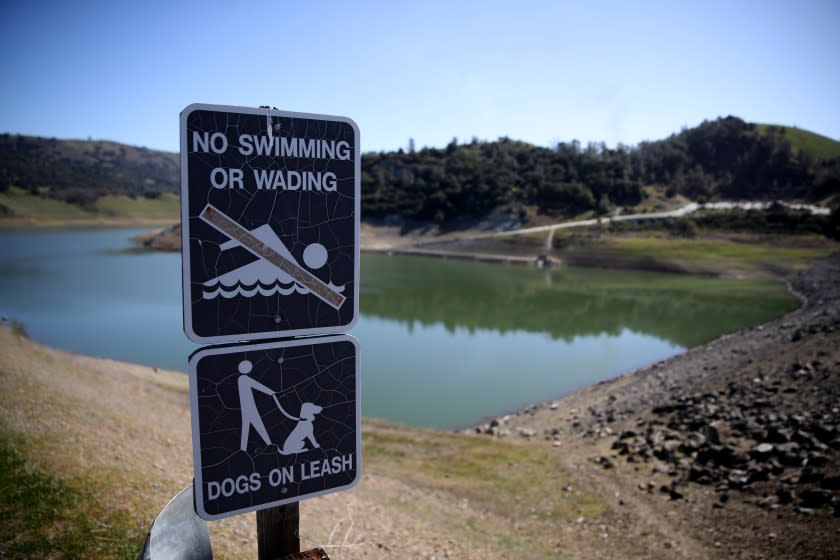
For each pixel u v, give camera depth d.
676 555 9.08
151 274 69.62
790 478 10.50
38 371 14.42
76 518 5.56
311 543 7.64
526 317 47.91
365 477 13.33
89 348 32.31
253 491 3.05
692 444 13.64
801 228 93.00
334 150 3.11
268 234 2.97
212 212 2.84
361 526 9.05
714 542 9.34
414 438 17.27
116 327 38.53
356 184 3.19
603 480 12.84
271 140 2.94
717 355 26.06
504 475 13.84
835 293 49.09
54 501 5.74
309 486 3.20
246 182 2.90
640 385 23.80
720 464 12.16
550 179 141.25
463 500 12.20
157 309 45.47
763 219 98.12
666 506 10.97
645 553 9.28
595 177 139.38
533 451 15.98
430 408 23.67
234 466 2.99
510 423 21.05
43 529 5.27
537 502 12.02
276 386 3.06
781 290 60.94
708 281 69.88
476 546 9.17
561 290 64.44
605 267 86.69
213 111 2.80
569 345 36.75
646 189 141.88
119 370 24.19
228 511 3.00
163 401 19.31
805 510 9.34
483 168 147.12
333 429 3.24
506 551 9.17
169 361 30.09
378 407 23.80
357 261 3.22
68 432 8.68
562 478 13.35
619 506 11.32
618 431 16.98
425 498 12.05
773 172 139.00
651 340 37.88
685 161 158.25
